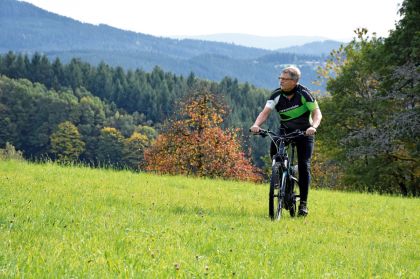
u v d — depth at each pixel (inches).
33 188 386.0
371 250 271.7
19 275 154.9
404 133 1472.7
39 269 162.9
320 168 2133.4
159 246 216.7
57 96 7701.8
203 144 2169.0
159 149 2267.5
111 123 7455.7
